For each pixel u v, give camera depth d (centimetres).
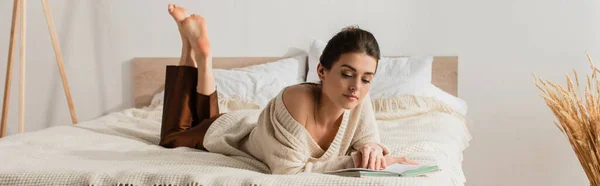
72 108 331
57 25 345
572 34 303
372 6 318
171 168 164
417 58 298
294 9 325
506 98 312
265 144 172
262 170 182
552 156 311
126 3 339
